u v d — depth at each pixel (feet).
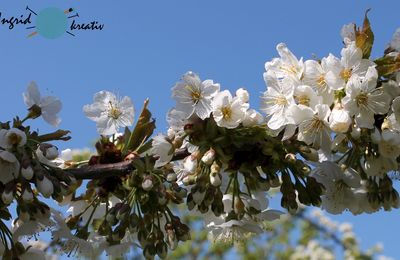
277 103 1.87
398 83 1.84
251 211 2.01
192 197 1.90
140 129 1.98
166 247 1.95
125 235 2.06
